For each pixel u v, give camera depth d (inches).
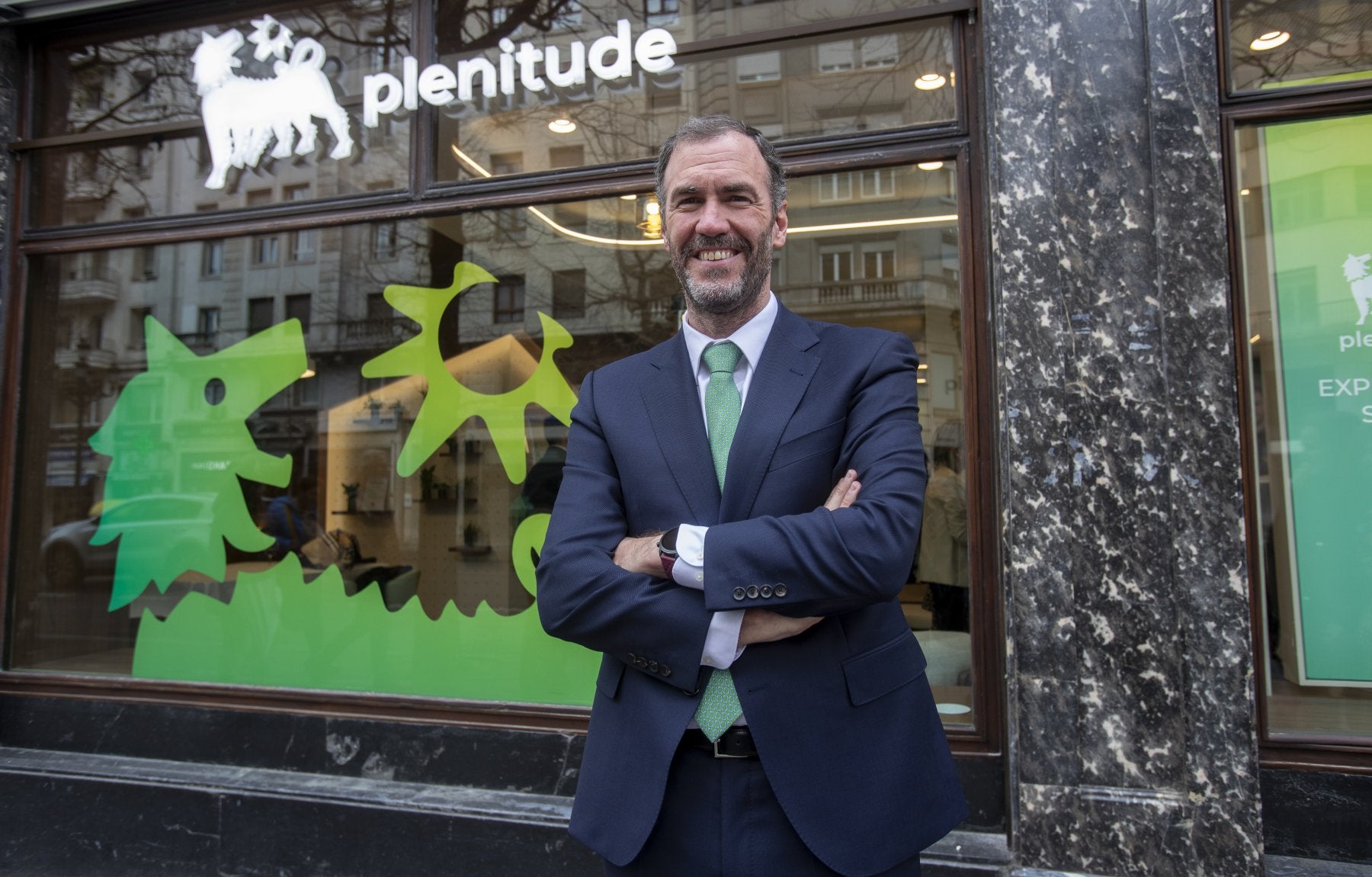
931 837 47.4
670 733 47.3
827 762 46.5
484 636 121.2
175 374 135.6
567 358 121.5
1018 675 91.1
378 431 127.8
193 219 135.9
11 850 119.6
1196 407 88.6
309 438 130.3
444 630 122.7
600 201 121.8
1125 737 88.1
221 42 137.6
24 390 138.9
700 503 50.8
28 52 143.6
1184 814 85.9
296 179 133.3
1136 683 88.2
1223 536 87.1
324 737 120.1
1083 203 92.7
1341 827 91.6
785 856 46.8
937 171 108.2
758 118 116.2
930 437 105.1
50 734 129.9
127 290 138.2
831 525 45.2
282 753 121.3
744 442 50.2
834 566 44.4
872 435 49.3
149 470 135.3
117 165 139.7
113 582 134.6
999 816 97.9
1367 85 96.5
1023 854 89.6
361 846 109.0
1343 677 94.7
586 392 57.8
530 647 119.4
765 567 44.9
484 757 114.4
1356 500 96.0
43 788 119.8
